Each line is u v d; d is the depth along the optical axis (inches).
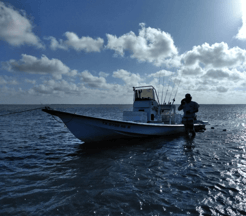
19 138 334.0
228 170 146.9
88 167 157.6
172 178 129.3
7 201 98.0
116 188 112.7
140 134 294.4
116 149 229.8
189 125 307.6
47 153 217.2
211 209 88.0
